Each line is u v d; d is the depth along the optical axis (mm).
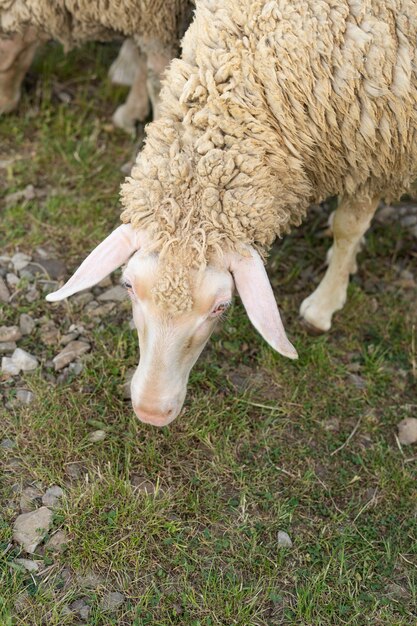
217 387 1791
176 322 1402
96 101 2309
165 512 1600
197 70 1507
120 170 2154
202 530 1592
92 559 1523
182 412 1728
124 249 1436
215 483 1648
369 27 1494
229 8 1504
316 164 1607
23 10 1910
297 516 1633
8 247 1968
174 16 1861
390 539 1616
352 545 1607
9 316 1846
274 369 1829
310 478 1686
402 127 1566
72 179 2117
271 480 1676
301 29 1478
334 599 1533
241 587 1520
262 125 1495
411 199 2201
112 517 1567
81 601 1485
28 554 1526
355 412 1797
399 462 1728
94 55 2408
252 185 1469
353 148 1577
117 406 1730
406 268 2066
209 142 1461
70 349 1797
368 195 1705
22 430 1670
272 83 1488
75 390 1747
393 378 1861
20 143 2178
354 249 1832
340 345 1906
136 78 2166
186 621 1481
